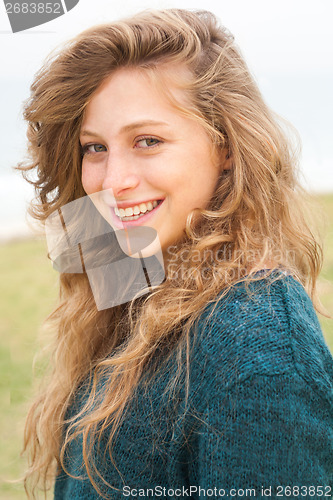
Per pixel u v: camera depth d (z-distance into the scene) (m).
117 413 0.99
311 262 1.24
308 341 0.87
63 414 1.34
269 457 0.80
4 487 2.35
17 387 3.10
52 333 1.55
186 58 1.06
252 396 0.82
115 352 1.20
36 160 1.39
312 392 0.83
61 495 1.31
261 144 1.14
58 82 1.13
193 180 1.07
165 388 0.96
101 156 1.13
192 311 0.99
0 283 4.77
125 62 1.05
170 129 1.03
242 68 1.20
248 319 0.88
